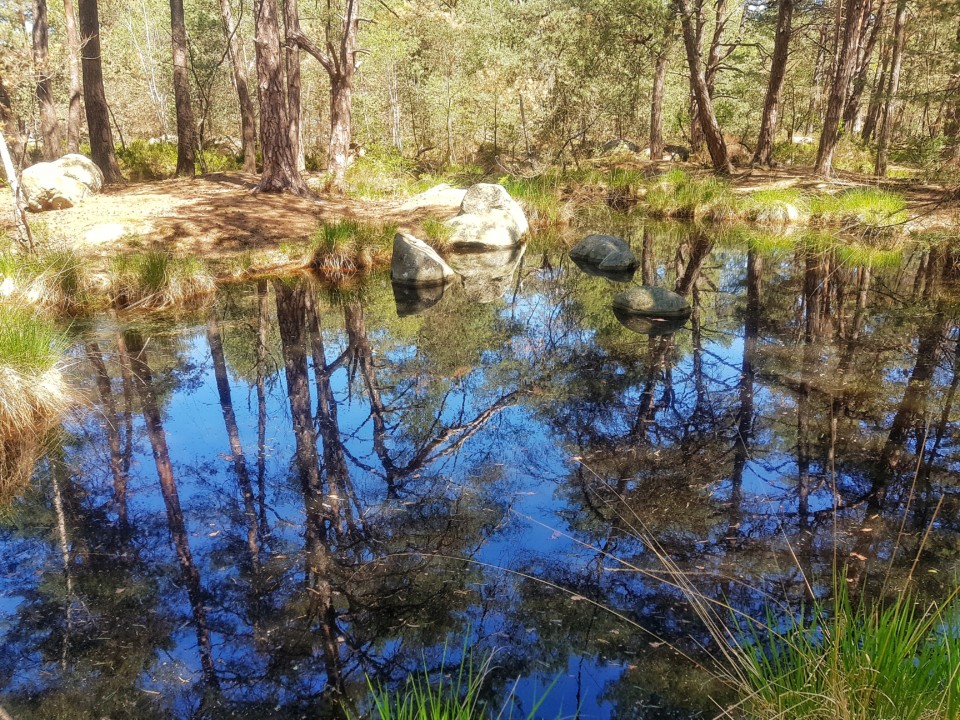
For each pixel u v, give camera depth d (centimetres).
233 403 585
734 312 822
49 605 336
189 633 315
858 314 794
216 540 390
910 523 386
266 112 1325
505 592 341
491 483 452
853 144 2041
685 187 1562
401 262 991
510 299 916
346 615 326
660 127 2097
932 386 581
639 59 1980
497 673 286
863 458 464
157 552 379
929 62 1530
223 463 484
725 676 277
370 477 464
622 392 598
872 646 209
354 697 275
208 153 1914
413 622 321
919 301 845
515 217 1311
